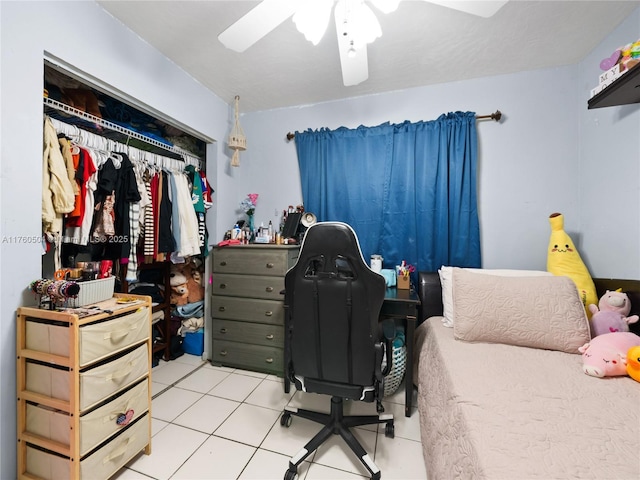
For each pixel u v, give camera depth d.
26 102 1.13
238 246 2.17
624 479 0.60
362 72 1.42
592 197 1.77
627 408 0.85
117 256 1.73
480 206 2.08
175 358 2.39
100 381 1.09
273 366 2.09
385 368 1.25
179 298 2.42
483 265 2.08
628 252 1.51
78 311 1.12
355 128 2.33
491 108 2.04
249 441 1.39
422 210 2.10
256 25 1.14
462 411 0.86
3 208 1.07
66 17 1.27
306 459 1.28
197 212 2.27
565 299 1.32
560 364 1.14
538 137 1.96
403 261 2.05
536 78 1.96
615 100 1.39
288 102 2.44
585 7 1.40
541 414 0.82
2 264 1.06
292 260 2.15
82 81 1.41
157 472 1.20
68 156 1.37
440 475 0.90
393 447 1.36
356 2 1.05
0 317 1.06
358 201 2.26
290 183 2.53
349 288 1.10
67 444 1.03
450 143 2.05
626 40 1.48
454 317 1.43
